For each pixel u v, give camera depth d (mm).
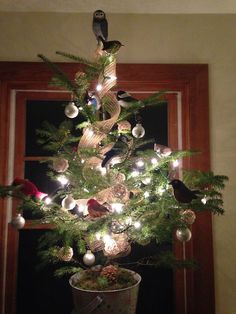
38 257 1717
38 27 1716
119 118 1229
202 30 1743
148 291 1735
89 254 1276
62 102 1795
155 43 1726
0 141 1649
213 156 1684
